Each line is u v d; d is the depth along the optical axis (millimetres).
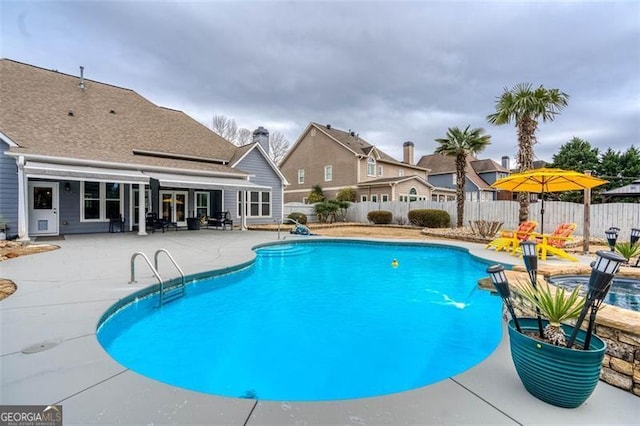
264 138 29438
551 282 7098
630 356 3465
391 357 5383
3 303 5965
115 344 5809
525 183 13773
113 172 16422
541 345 3064
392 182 34188
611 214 18141
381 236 20516
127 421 2773
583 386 2908
